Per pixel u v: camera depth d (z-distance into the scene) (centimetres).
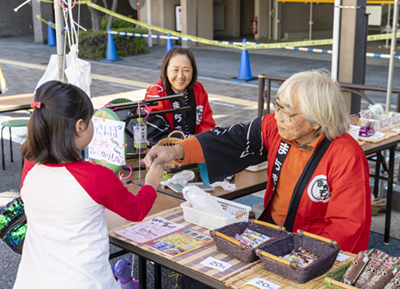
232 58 1466
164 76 351
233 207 231
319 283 167
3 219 226
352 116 362
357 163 209
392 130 382
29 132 163
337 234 207
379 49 1616
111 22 1520
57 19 321
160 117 352
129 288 271
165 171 278
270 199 237
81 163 169
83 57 1528
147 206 187
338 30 496
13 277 341
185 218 229
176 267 185
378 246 374
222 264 181
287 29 2003
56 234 168
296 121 205
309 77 203
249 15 2148
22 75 1205
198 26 1822
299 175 222
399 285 159
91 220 170
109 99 901
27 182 173
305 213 222
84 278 168
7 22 2348
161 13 1836
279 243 184
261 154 246
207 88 1023
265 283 166
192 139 240
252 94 955
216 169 242
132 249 202
